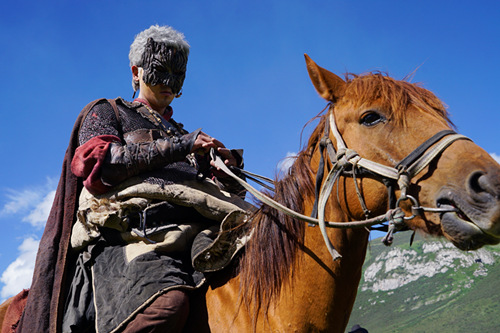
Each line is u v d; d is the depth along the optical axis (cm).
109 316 218
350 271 224
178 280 223
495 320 3275
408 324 3591
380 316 3856
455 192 187
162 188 245
